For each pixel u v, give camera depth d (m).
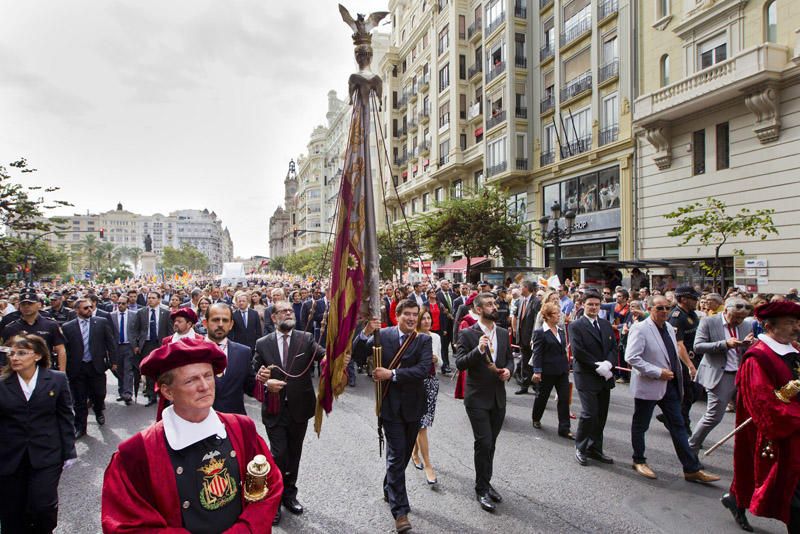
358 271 3.88
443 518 4.10
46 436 3.47
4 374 3.43
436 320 10.61
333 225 4.02
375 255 3.91
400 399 4.12
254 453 2.04
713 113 15.78
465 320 5.54
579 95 22.19
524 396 8.66
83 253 99.56
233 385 4.07
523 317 8.94
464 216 21.97
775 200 13.94
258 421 7.26
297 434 4.32
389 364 4.26
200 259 137.12
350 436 6.32
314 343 4.55
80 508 4.41
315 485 4.79
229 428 2.00
